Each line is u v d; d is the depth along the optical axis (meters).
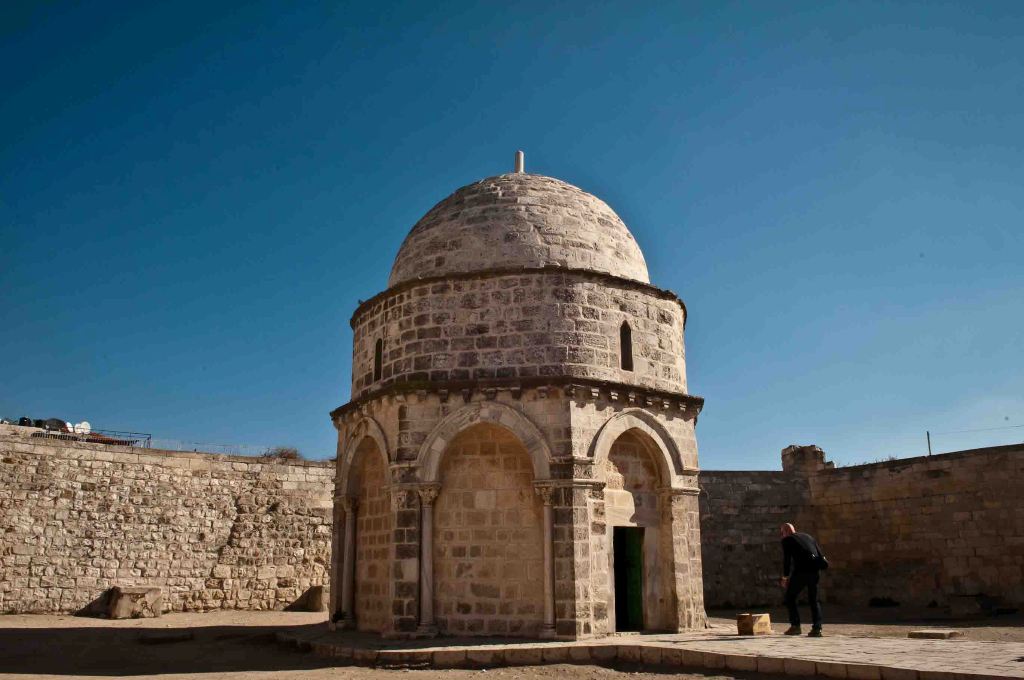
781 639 16.97
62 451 30.70
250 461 35.19
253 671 17.12
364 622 21.97
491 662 16.81
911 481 32.41
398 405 20.72
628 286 22.25
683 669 14.88
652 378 22.11
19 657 19.83
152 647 21.88
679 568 21.00
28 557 29.25
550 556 19.00
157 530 32.19
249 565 34.03
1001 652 13.44
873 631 22.59
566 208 23.23
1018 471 29.08
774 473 36.44
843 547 34.84
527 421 19.89
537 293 21.03
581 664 16.44
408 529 19.88
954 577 30.52
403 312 22.02
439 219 23.64
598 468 19.92
